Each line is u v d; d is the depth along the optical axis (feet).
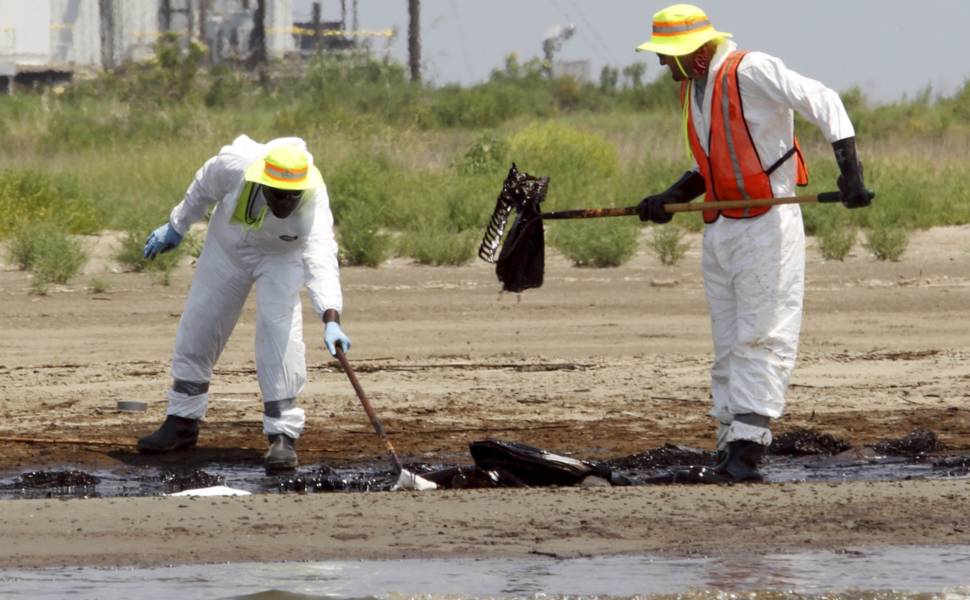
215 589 53.01
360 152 250.37
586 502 67.92
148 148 301.84
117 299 151.33
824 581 54.54
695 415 98.58
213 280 85.92
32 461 85.25
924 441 88.07
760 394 75.61
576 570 56.18
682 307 147.13
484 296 153.48
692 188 79.15
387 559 57.88
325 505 67.26
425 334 132.36
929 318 140.97
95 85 533.55
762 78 73.46
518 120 443.32
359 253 176.24
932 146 319.68
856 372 114.93
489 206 204.03
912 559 57.82
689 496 69.15
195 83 521.65
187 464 85.05
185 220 85.76
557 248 186.70
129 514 65.36
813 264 176.45
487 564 57.11
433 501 68.28
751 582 54.44
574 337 131.13
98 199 214.90
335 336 80.18
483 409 100.68
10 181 208.54
